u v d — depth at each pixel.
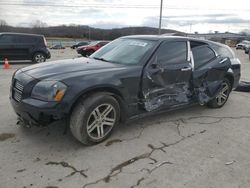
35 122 3.47
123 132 4.21
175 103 4.66
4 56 13.78
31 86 3.49
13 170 3.08
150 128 4.43
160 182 2.98
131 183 2.94
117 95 3.87
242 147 3.92
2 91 6.69
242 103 6.25
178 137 4.15
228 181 3.05
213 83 5.31
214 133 4.38
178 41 4.76
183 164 3.36
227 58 5.68
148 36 4.89
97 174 3.08
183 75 4.68
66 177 3.00
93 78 3.56
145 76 4.09
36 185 2.84
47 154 3.45
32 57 14.57
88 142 3.65
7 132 4.01
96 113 3.64
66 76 3.50
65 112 3.35
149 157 3.50
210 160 3.49
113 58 4.50
